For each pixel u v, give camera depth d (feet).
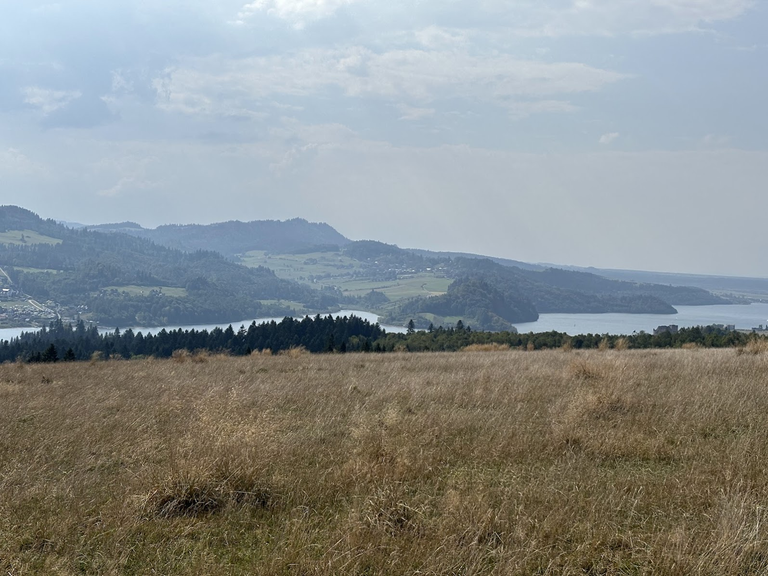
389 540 15.71
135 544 16.37
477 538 15.19
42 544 16.33
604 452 23.52
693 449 23.25
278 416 32.19
